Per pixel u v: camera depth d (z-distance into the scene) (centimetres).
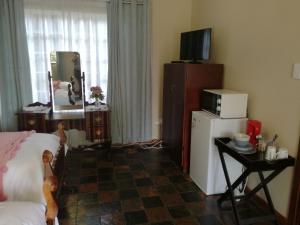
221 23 315
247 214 237
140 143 416
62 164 251
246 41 267
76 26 359
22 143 214
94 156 370
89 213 234
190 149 306
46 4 345
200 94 303
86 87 378
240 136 224
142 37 381
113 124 397
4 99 350
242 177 216
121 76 382
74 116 345
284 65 216
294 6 204
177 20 396
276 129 228
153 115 416
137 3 371
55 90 360
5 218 128
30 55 354
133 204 250
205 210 242
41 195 175
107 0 359
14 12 333
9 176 175
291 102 210
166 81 364
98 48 373
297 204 206
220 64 305
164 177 307
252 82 259
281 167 201
